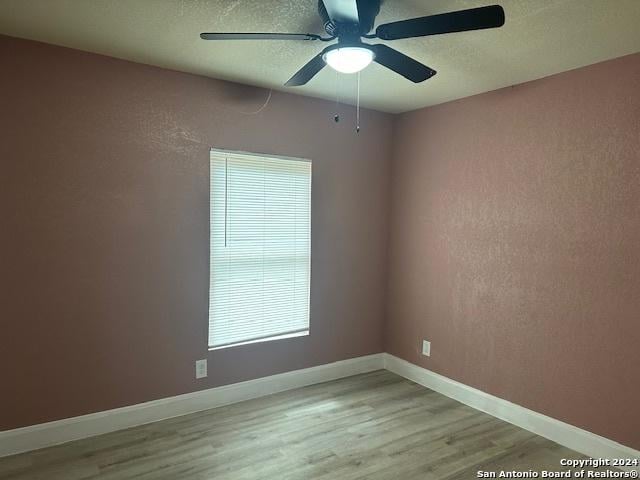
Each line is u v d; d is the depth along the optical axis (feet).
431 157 11.84
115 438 8.74
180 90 9.46
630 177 7.89
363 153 12.44
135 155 9.03
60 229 8.34
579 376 8.66
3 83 7.72
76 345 8.59
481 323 10.55
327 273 12.03
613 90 8.13
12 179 7.88
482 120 10.50
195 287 9.88
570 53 7.93
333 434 9.12
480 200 10.56
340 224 12.16
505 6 6.26
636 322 7.84
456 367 11.16
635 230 7.84
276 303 11.19
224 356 10.39
